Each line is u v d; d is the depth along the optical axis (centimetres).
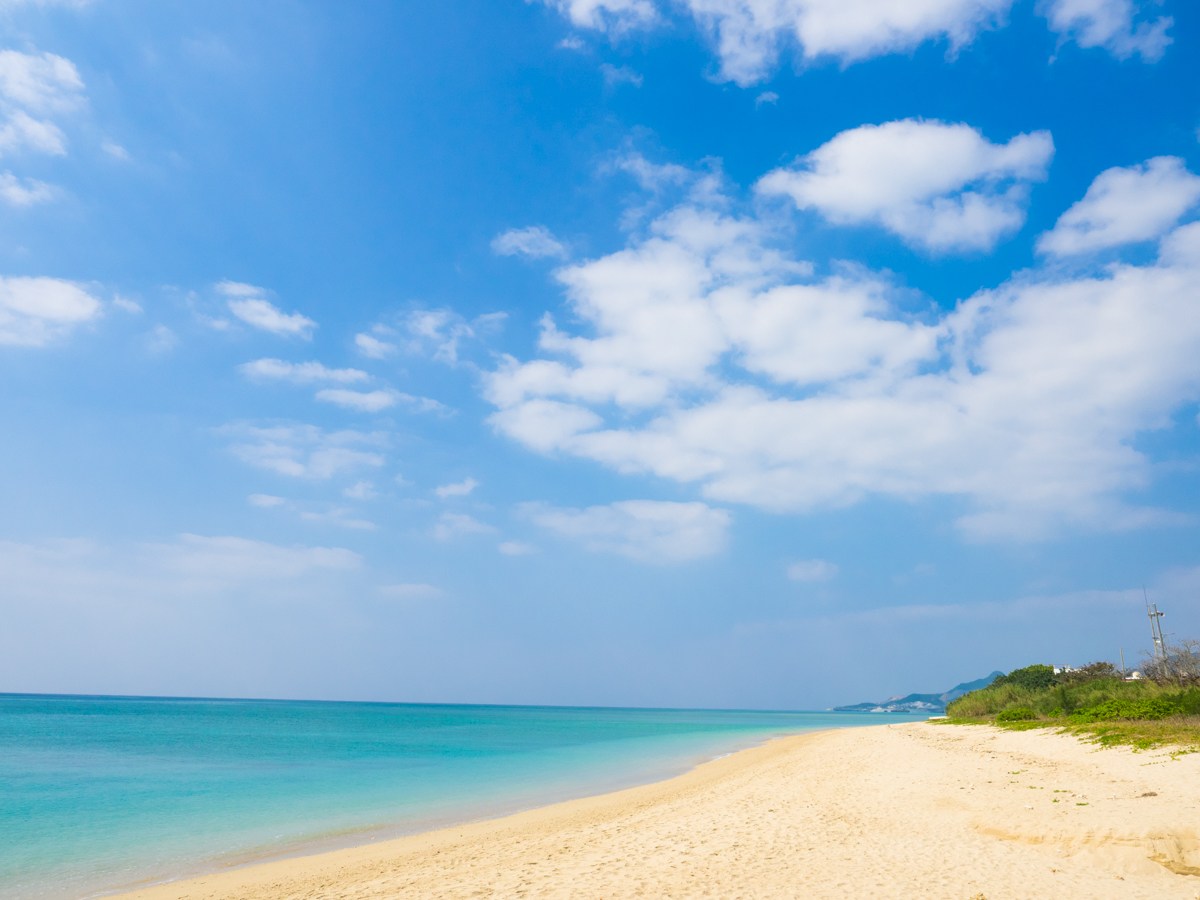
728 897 1180
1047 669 6359
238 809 2783
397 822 2480
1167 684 3909
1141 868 1202
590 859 1558
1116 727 3169
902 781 2391
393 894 1383
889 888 1173
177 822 2506
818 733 8056
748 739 7369
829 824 1770
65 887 1666
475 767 4428
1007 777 2252
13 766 4425
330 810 2753
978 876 1209
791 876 1291
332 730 9081
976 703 6253
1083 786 1947
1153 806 1570
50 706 19425
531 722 13150
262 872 1755
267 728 9400
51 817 2619
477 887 1370
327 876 1659
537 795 3142
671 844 1655
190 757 5084
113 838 2228
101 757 5069
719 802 2362
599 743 6875
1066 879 1165
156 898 1527
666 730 10056
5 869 1844
